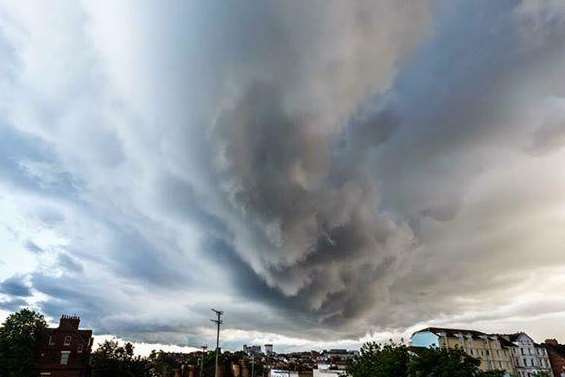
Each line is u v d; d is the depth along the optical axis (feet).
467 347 247.29
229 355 323.37
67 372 165.68
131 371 181.37
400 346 89.25
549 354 294.25
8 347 148.25
